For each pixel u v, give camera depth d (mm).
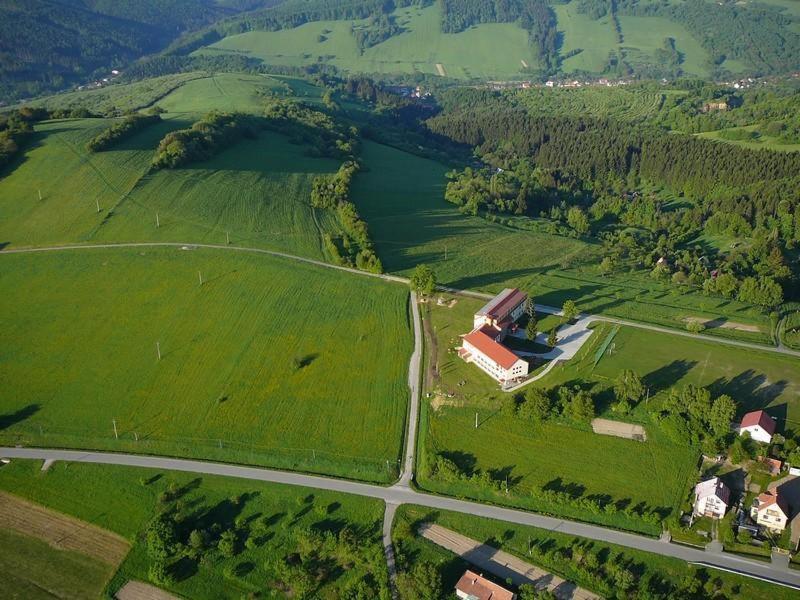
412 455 114250
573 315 150250
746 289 163750
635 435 115812
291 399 126750
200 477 109812
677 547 95562
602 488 105562
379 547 94875
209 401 126188
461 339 144250
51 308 154750
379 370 134625
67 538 99500
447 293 163875
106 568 94875
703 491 100625
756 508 99500
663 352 140000
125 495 106438
